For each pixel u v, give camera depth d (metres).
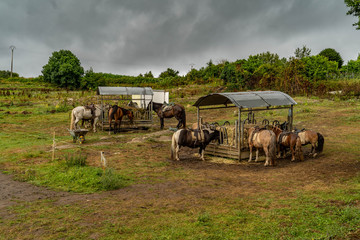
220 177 10.27
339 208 6.69
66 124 24.16
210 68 61.50
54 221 6.48
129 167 11.59
